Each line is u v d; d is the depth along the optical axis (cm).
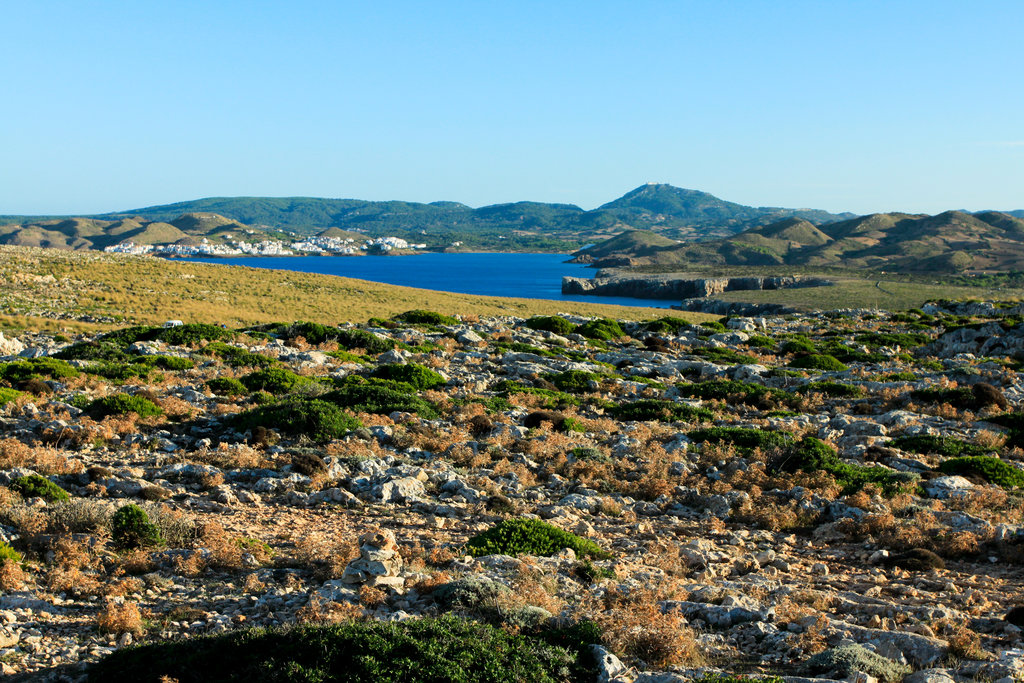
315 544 1306
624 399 3173
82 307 6059
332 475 1792
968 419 2695
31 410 2241
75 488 1602
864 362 4562
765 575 1248
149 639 895
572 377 3419
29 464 1705
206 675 741
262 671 713
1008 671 771
